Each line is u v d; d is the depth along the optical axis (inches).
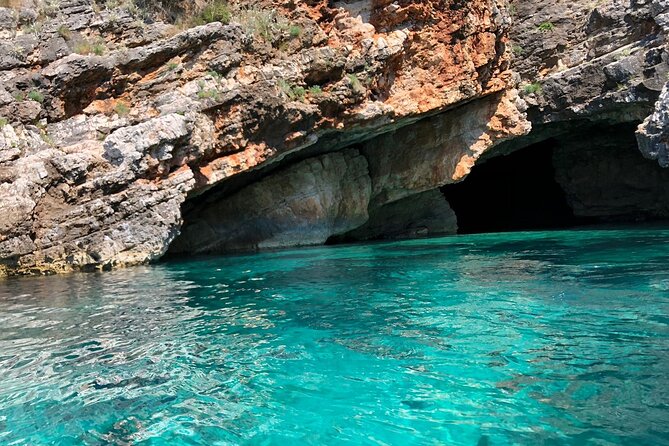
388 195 781.9
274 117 582.6
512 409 162.7
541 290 313.9
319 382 187.9
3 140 477.1
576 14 840.9
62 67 524.7
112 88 546.9
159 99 548.7
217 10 596.7
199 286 377.1
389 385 183.6
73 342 242.1
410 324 254.1
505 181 1100.5
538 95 817.5
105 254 488.7
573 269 378.3
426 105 687.7
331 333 244.1
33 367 209.5
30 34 538.9
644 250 463.2
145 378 195.8
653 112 706.2
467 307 281.4
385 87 669.9
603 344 214.7
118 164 506.6
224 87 566.9
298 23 631.2
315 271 429.7
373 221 806.5
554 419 155.4
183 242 642.8
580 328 236.2
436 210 838.5
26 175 471.5
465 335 233.8
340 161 709.9
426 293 321.7
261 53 594.2
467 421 156.3
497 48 747.4
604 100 762.2
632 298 285.1
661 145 660.7
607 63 770.8
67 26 551.5
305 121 606.9
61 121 526.3
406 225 830.5
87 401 176.9
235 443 149.0
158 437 152.6
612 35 794.2
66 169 483.2
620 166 902.4
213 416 164.7
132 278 426.0
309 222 684.1
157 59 561.3
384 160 768.9
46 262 472.4
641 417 154.8
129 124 535.8
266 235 670.5
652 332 227.6
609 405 162.6
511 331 236.1
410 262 460.4
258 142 592.1
